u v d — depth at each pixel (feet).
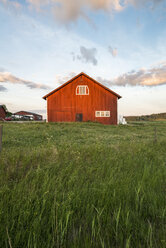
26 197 6.57
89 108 79.41
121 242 4.56
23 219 5.35
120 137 32.89
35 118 194.80
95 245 4.46
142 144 21.75
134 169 11.48
